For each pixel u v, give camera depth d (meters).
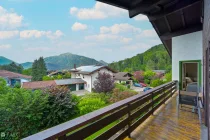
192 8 5.26
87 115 1.69
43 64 41.94
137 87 26.02
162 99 5.32
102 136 2.04
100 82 15.68
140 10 3.89
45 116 9.24
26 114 8.23
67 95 10.66
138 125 3.26
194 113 4.31
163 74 28.61
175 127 3.36
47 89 10.44
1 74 24.73
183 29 7.12
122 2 3.89
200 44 6.89
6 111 7.82
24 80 27.61
